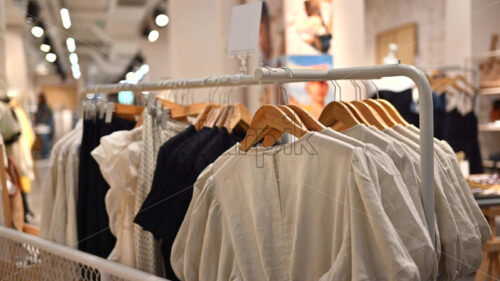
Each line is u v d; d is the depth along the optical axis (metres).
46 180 1.77
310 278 1.02
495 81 3.12
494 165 3.25
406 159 1.00
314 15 1.82
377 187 0.91
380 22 3.53
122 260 1.49
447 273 1.04
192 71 2.01
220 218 1.16
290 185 1.07
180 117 1.66
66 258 1.53
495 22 2.62
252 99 2.00
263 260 1.07
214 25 1.97
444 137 3.20
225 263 1.13
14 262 1.78
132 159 1.45
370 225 0.90
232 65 1.98
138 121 1.63
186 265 1.17
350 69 1.09
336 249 0.97
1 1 2.30
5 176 2.06
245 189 1.13
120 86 1.67
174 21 2.02
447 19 3.05
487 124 3.30
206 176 1.20
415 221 0.90
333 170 0.98
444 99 3.21
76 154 1.73
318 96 2.22
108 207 1.50
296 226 1.03
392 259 0.85
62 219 1.73
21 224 2.17
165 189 1.30
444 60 3.17
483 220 1.16
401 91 2.53
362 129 1.05
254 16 1.34
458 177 1.18
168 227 1.29
